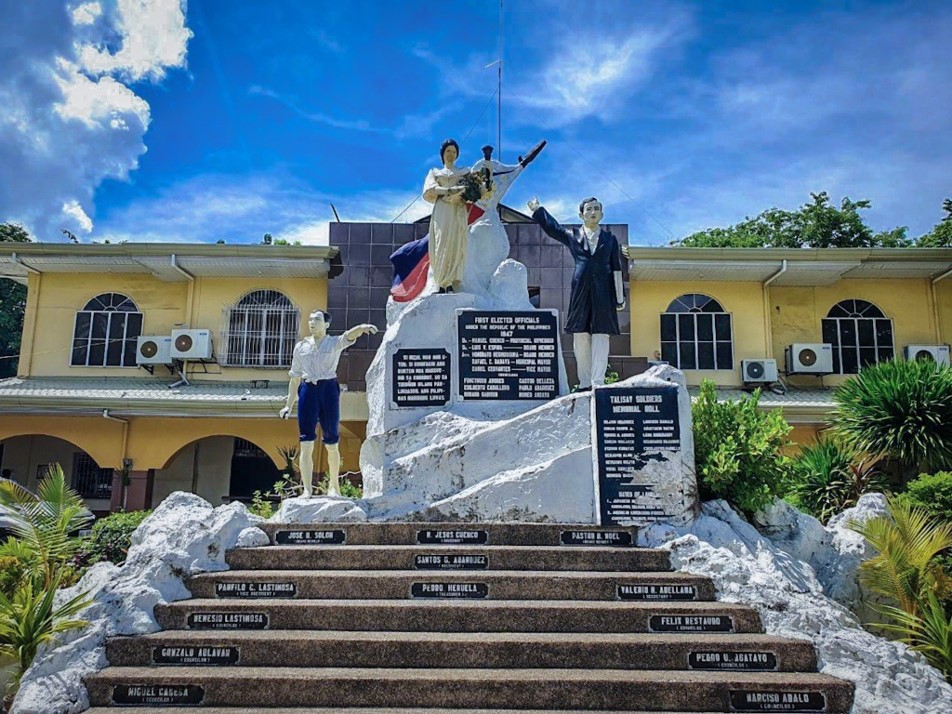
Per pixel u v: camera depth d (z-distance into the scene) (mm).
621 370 20375
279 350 21188
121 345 21594
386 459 9391
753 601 6824
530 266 20625
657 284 21484
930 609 7336
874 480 12953
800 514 8828
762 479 8391
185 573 7098
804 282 21344
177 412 18875
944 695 5996
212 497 22891
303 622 6605
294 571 7309
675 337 21281
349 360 20234
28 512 8836
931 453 12836
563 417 8891
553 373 9828
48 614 6512
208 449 23125
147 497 19688
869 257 20109
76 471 22969
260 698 5781
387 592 7031
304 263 20438
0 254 20562
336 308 20500
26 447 23031
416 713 5590
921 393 13102
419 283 11586
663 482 8203
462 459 8945
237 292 21516
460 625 6605
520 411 9695
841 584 8320
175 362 20938
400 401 9773
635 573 7312
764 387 20859
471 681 5773
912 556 7801
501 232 11359
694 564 7398
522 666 6137
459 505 8609
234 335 21266
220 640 6211
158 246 20203
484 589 7059
